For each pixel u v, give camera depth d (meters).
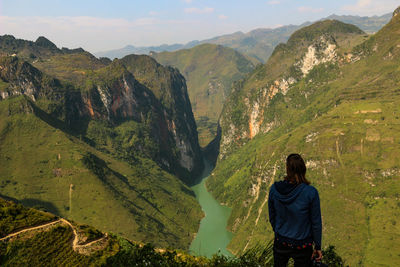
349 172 178.62
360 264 139.00
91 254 26.45
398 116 192.38
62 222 32.88
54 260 26.45
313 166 195.25
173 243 177.25
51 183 178.88
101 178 196.75
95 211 169.62
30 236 29.52
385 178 166.12
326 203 175.62
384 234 145.25
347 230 156.88
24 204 159.00
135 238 161.38
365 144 182.50
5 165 179.62
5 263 23.41
